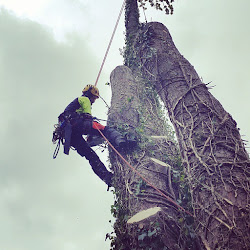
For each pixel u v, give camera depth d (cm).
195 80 509
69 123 492
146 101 568
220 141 426
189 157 436
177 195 446
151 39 608
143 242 379
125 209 435
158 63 562
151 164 461
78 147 507
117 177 475
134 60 621
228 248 352
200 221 390
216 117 451
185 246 380
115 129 505
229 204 373
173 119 488
